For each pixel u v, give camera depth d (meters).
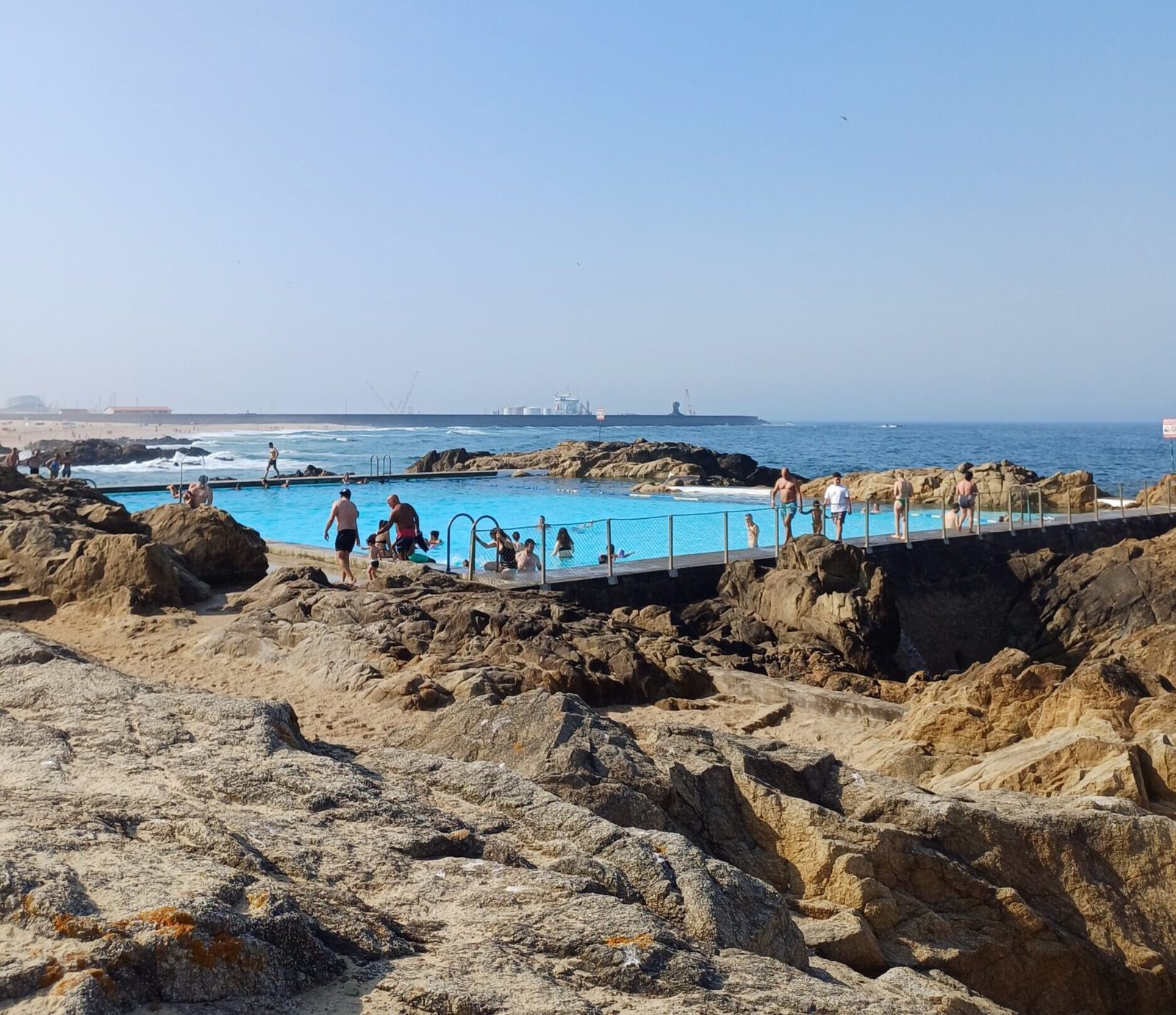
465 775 6.68
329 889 4.54
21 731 6.66
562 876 4.99
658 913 5.05
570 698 8.16
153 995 3.45
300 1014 3.60
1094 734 8.89
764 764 7.68
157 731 6.87
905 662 20.94
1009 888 6.82
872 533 27.86
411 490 49.06
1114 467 90.81
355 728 9.78
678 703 12.40
